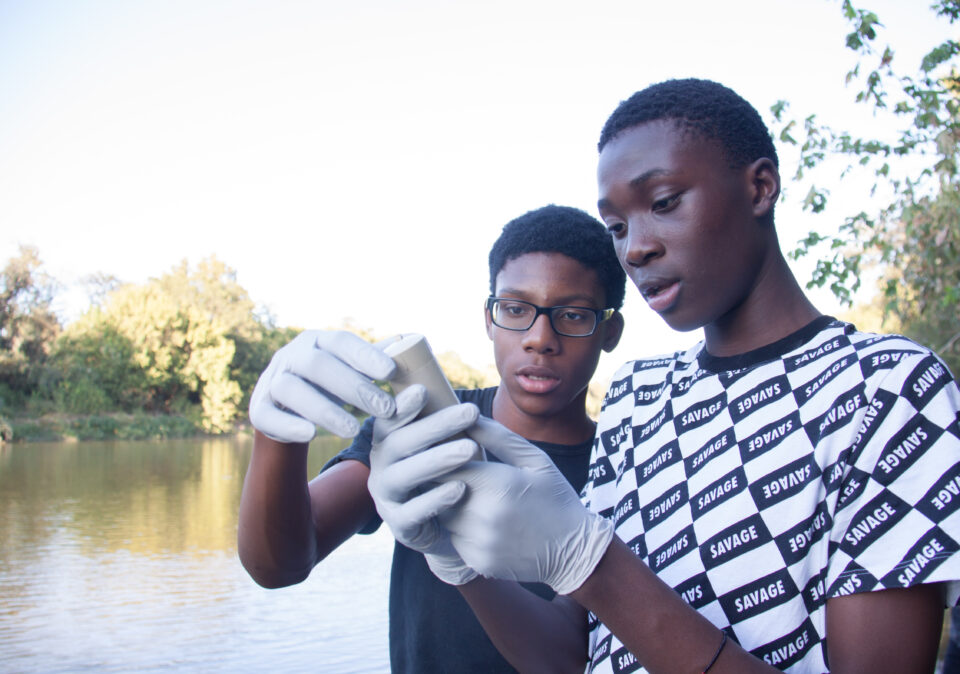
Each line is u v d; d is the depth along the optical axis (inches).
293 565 59.6
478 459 46.7
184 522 690.8
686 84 52.6
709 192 50.3
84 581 480.4
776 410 51.7
